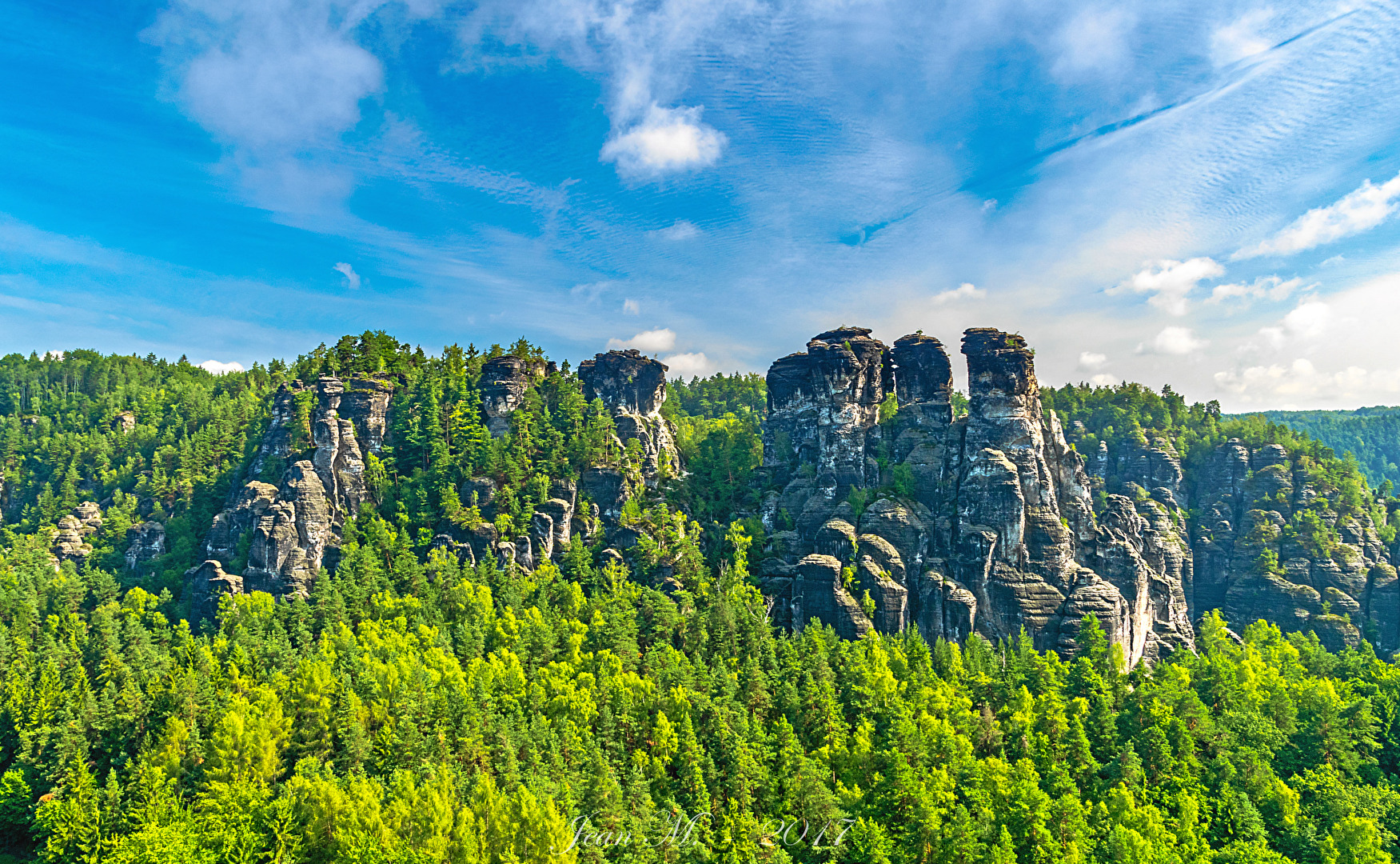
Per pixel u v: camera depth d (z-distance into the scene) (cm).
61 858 8244
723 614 12138
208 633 14388
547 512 16525
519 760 8506
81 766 8638
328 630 12431
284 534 16012
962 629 14562
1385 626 18350
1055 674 11556
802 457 18350
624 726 9506
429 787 7712
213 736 8650
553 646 11512
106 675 10556
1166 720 10025
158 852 7300
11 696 10369
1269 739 10306
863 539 15212
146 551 18288
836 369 17625
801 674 10981
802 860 8181
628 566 15688
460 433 17888
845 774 9262
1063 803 8200
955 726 10100
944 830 8044
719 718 9431
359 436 17788
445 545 15750
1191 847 8250
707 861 7900
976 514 15500
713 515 17575
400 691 9344
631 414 19738
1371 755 10519
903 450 17350
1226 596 19812
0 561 17150
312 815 7838
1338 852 8312
